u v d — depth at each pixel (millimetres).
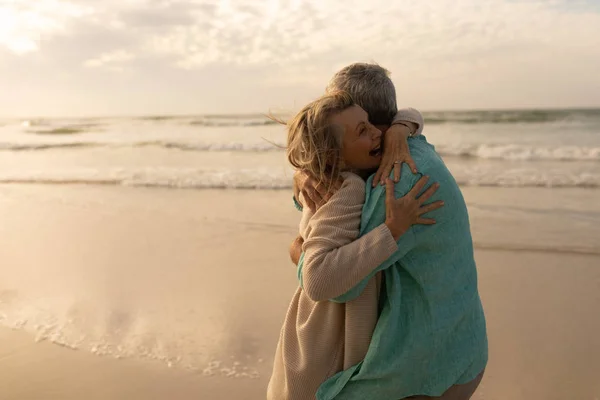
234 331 4082
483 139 20422
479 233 6520
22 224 7953
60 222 7969
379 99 1773
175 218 7887
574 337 3883
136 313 4500
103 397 3338
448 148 16281
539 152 14883
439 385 1698
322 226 1627
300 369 1765
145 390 3385
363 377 1689
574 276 5055
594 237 6199
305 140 1669
